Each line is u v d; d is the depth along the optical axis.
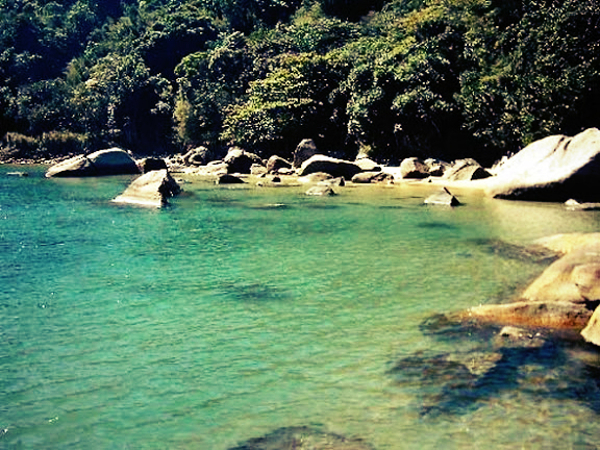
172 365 10.21
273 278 15.86
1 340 11.38
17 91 116.12
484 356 10.32
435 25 59.84
